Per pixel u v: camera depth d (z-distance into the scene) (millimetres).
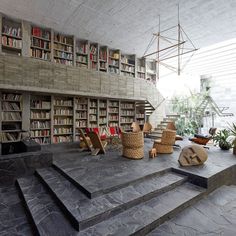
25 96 6023
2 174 3668
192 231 2223
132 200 2576
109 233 2021
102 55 7668
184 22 5719
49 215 2393
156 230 2244
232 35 6551
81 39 7156
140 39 7145
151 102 9070
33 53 5926
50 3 4855
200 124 9641
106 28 6262
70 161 4363
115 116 8484
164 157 4742
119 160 4438
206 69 10180
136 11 5184
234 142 5211
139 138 4535
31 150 4395
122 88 7891
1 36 5344
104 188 2752
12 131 5734
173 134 5105
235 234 2160
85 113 7500
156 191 2906
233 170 4020
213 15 5301
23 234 2262
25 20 5734
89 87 6848
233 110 9773
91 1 4750
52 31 6277
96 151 5105
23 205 2959
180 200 2770
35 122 6262
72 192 2830
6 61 5117
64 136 6957
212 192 3312
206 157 4039
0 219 2592
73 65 6742
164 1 4691
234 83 9758
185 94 10773
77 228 2066
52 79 5953
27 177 3854
